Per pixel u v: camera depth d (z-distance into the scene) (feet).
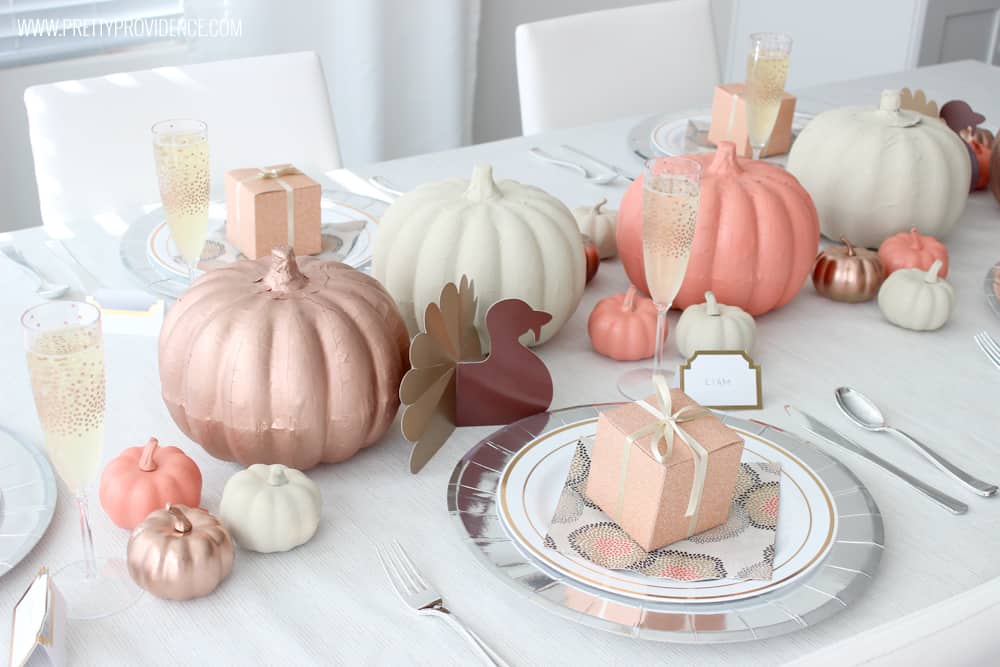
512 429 3.60
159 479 3.11
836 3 11.94
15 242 4.80
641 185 4.43
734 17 13.12
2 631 2.77
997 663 2.10
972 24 11.60
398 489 3.38
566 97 7.11
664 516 3.01
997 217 5.55
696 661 2.75
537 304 3.98
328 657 2.72
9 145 8.56
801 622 2.81
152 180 5.92
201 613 2.85
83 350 2.65
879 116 5.05
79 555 3.05
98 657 2.69
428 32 9.55
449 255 3.90
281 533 3.02
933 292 4.39
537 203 4.09
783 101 5.99
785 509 3.25
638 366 4.16
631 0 11.43
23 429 3.58
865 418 3.83
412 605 2.88
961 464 3.60
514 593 2.96
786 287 4.43
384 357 3.38
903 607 2.95
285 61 6.21
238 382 3.21
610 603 2.85
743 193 4.28
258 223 4.49
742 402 3.89
